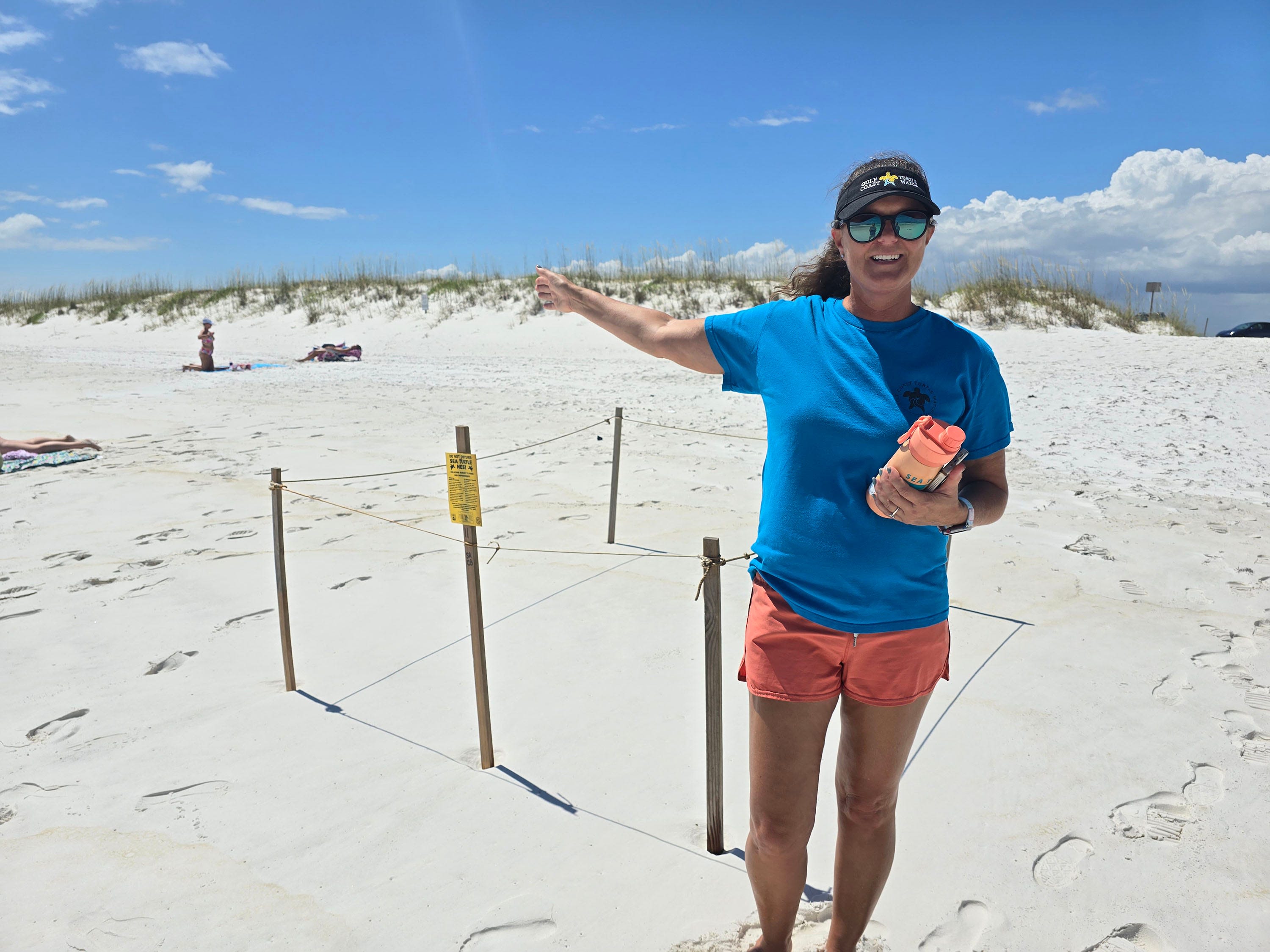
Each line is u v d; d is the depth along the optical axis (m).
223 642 4.08
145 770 2.97
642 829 2.60
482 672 2.90
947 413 1.67
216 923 2.22
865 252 1.68
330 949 2.13
